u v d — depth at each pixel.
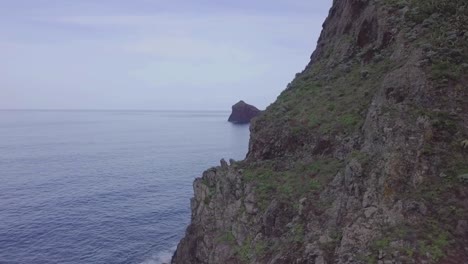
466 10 26.19
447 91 21.62
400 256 16.33
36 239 49.72
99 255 45.72
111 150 125.81
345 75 30.69
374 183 19.38
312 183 23.30
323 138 25.84
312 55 41.50
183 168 93.38
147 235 51.66
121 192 71.38
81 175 85.38
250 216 24.50
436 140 19.88
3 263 43.12
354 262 17.02
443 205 17.75
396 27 28.12
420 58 23.39
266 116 31.69
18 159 105.94
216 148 126.06
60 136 174.75
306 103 30.50
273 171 26.69
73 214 58.94
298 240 20.16
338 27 37.06
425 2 28.38
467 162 19.06
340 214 19.77
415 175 18.88
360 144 23.17
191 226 30.86
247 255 22.77
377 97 23.53
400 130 20.42
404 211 17.83
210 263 25.62
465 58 23.06
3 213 58.84
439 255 16.12
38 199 66.44
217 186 29.31
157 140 156.12
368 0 33.47
